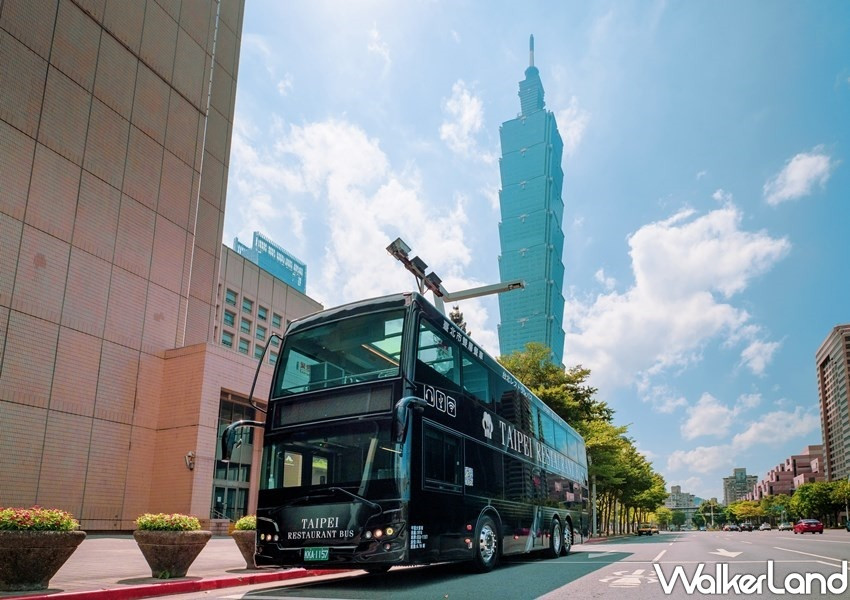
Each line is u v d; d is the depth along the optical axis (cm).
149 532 984
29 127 2581
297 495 932
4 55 2509
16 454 2389
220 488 3186
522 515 1368
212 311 4069
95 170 2870
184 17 3538
